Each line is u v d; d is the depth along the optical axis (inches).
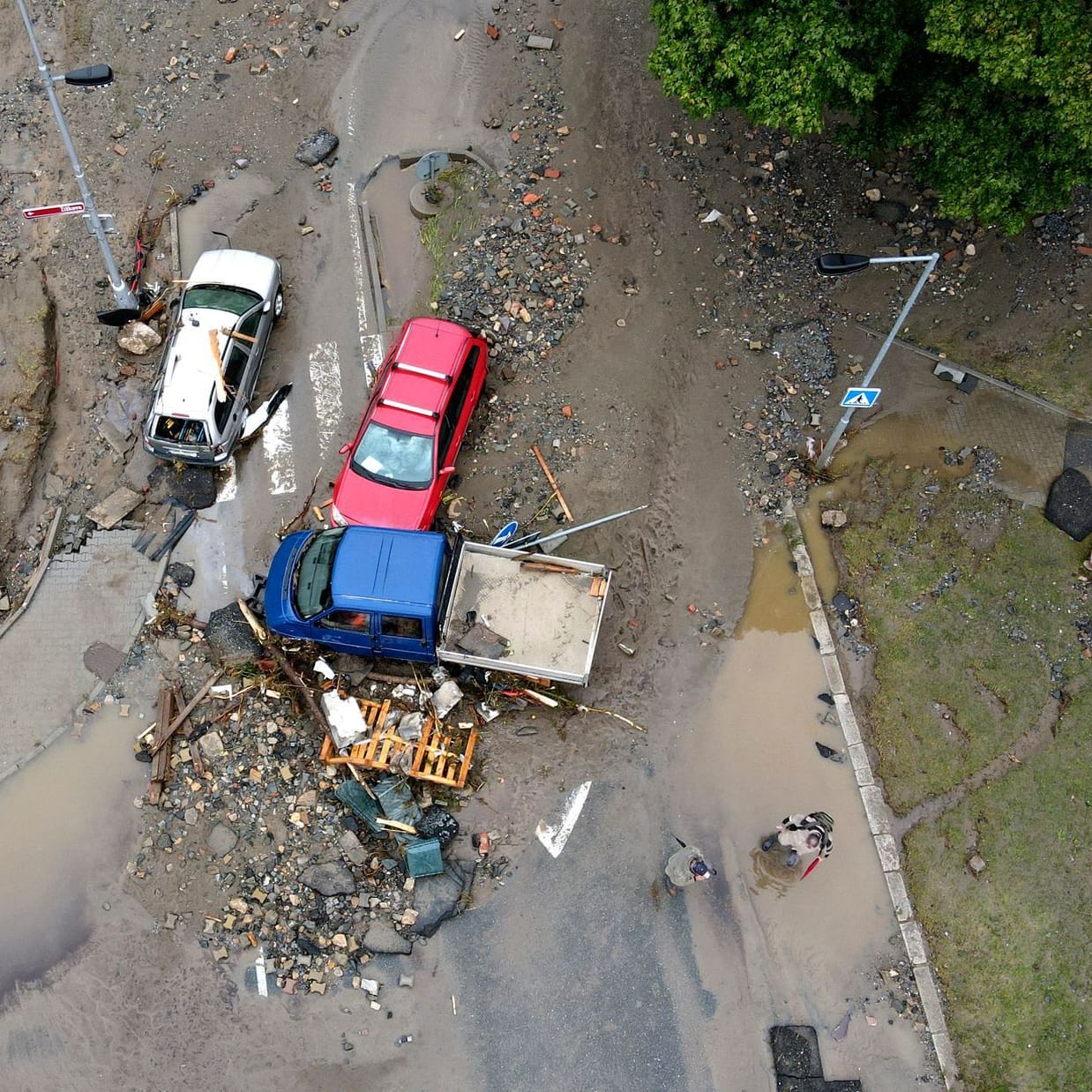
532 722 544.4
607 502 597.0
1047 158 494.9
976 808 526.0
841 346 637.9
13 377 614.9
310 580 534.6
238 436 601.6
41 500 594.9
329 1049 480.4
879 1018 490.9
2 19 740.7
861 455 609.9
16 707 541.6
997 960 497.7
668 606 573.3
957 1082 479.2
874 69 508.1
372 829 514.3
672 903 509.0
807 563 581.9
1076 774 531.2
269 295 616.4
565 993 491.5
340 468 604.1
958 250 656.4
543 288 645.3
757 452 609.9
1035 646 560.4
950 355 634.2
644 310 643.5
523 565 537.6
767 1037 488.4
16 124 703.7
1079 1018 487.8
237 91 714.2
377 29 737.0
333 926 498.9
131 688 546.0
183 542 583.8
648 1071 480.4
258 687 541.0
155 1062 478.0
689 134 692.1
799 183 677.3
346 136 702.5
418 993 489.7
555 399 620.1
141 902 503.8
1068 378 626.2
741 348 635.5
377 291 650.8
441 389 567.2
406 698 541.6
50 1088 472.4
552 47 726.5
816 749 540.1
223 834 512.4
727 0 497.4
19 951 495.2
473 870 511.8
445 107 711.1
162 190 682.2
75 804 522.3
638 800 529.0
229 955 494.3
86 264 657.0
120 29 737.0
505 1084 476.4
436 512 582.2
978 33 452.4
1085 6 442.0
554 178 681.6
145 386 621.6
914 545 586.6
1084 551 581.6
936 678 553.9
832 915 507.8
